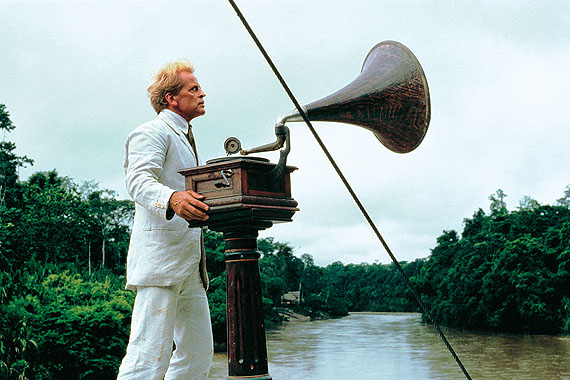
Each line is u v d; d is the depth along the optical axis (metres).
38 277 34.06
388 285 114.19
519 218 53.59
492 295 47.41
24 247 41.69
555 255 45.44
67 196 51.50
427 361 33.91
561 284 43.91
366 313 107.88
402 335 50.88
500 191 64.38
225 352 38.00
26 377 25.05
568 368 29.78
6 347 25.59
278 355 39.22
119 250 56.00
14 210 48.00
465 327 51.16
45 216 49.59
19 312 26.77
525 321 45.25
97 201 57.84
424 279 59.25
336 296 98.31
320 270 99.94
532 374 28.53
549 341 40.19
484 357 34.56
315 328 65.44
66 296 31.22
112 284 36.69
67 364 25.97
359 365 33.44
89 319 26.75
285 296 90.69
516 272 45.75
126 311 29.22
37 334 26.02
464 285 51.44
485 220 59.78
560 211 53.09
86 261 53.16
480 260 51.66
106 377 26.44
